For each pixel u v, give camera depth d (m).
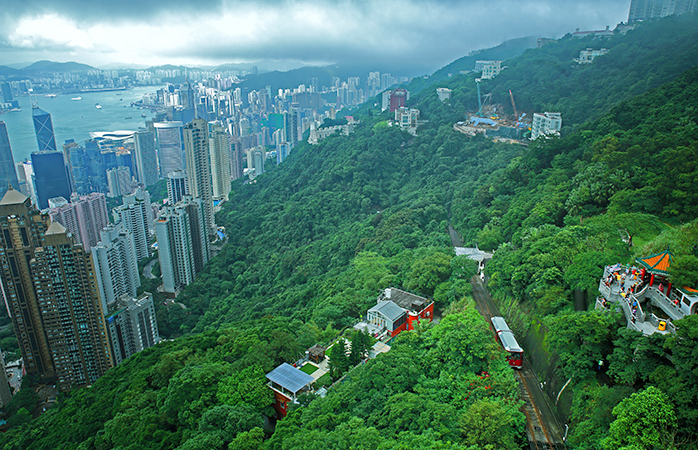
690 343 70.25
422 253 166.38
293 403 96.19
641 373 76.31
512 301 123.62
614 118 192.50
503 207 189.12
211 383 106.00
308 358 113.88
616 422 68.50
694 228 107.75
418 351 103.12
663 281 89.62
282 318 152.75
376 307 124.75
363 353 107.19
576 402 82.56
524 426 82.94
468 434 76.62
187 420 98.81
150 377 128.25
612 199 137.00
